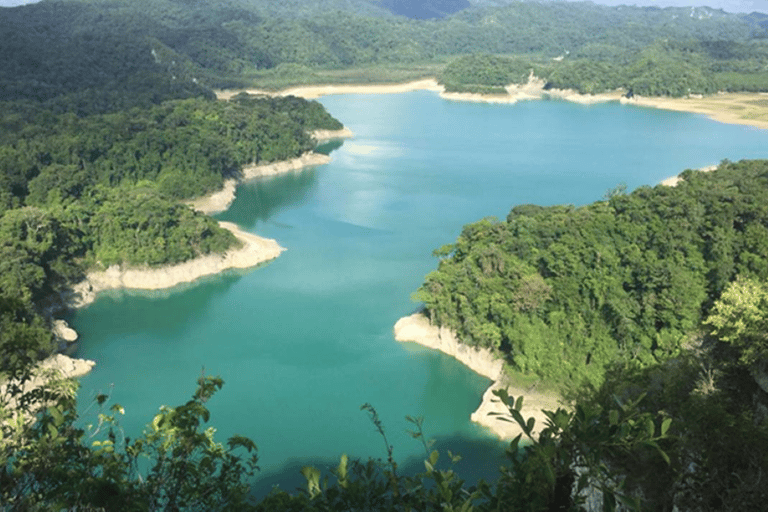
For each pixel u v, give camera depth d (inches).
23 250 4067.4
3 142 6107.3
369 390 3361.2
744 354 1599.4
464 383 3440.0
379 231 5757.9
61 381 827.4
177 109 7810.0
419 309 4239.7
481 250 3826.3
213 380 795.4
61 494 678.5
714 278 3358.8
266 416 3125.0
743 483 853.8
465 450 2915.8
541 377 3248.0
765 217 3698.3
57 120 7140.8
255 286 4672.7
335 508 687.7
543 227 3902.6
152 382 3417.8
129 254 4680.1
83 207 4862.2
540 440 552.1
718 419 950.4
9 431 754.8
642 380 1777.8
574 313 3348.9
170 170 6530.5
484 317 3491.6
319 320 4128.9
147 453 800.3
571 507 541.6
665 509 915.4
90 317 4242.1
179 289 4660.4
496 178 7391.7
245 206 6505.9
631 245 3599.9
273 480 2689.5
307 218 6136.8
